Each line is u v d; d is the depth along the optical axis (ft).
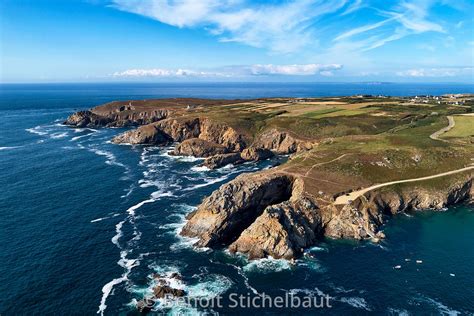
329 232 256.52
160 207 306.96
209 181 383.45
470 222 276.62
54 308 180.04
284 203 261.44
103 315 176.45
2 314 175.01
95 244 242.37
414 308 181.27
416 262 221.25
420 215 289.33
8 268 211.82
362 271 212.84
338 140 433.48
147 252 233.76
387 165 336.70
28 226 266.77
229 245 243.40
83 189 350.02
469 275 207.92
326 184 301.63
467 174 322.14
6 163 442.91
